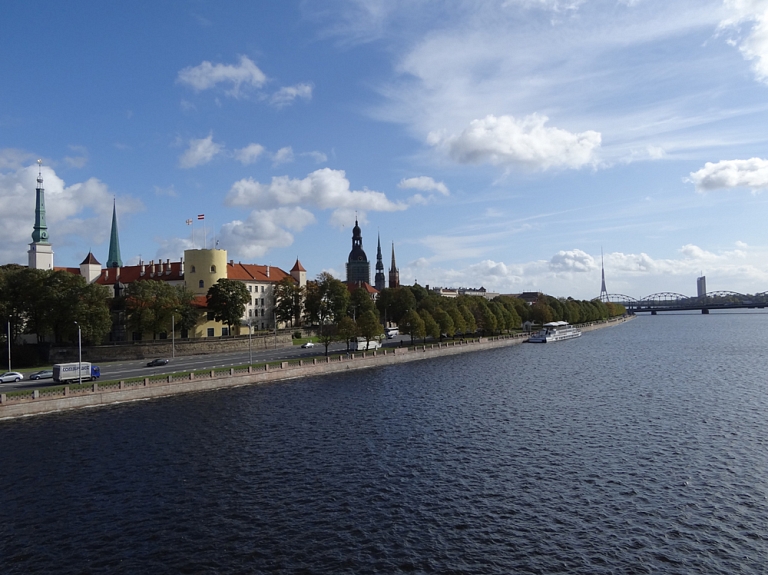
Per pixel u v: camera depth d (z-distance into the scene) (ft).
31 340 412.98
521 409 236.02
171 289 448.65
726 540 112.88
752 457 164.86
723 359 419.95
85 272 604.49
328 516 125.70
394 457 168.35
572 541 112.88
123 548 111.55
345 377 338.95
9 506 132.67
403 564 103.96
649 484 143.64
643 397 260.83
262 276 639.76
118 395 251.80
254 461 165.07
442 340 558.97
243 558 107.04
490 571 101.35
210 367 337.52
